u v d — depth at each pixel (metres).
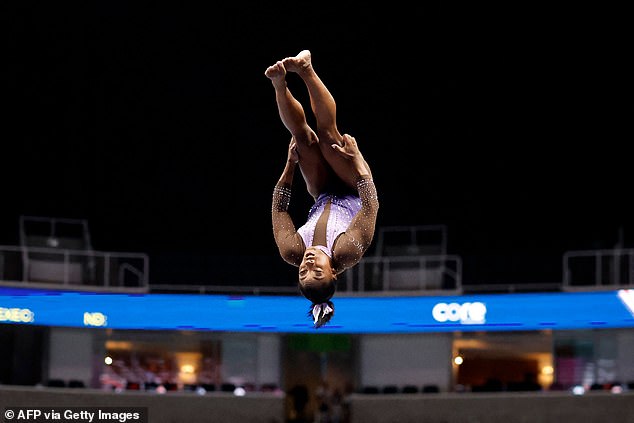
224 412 37.72
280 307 39.88
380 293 40.34
